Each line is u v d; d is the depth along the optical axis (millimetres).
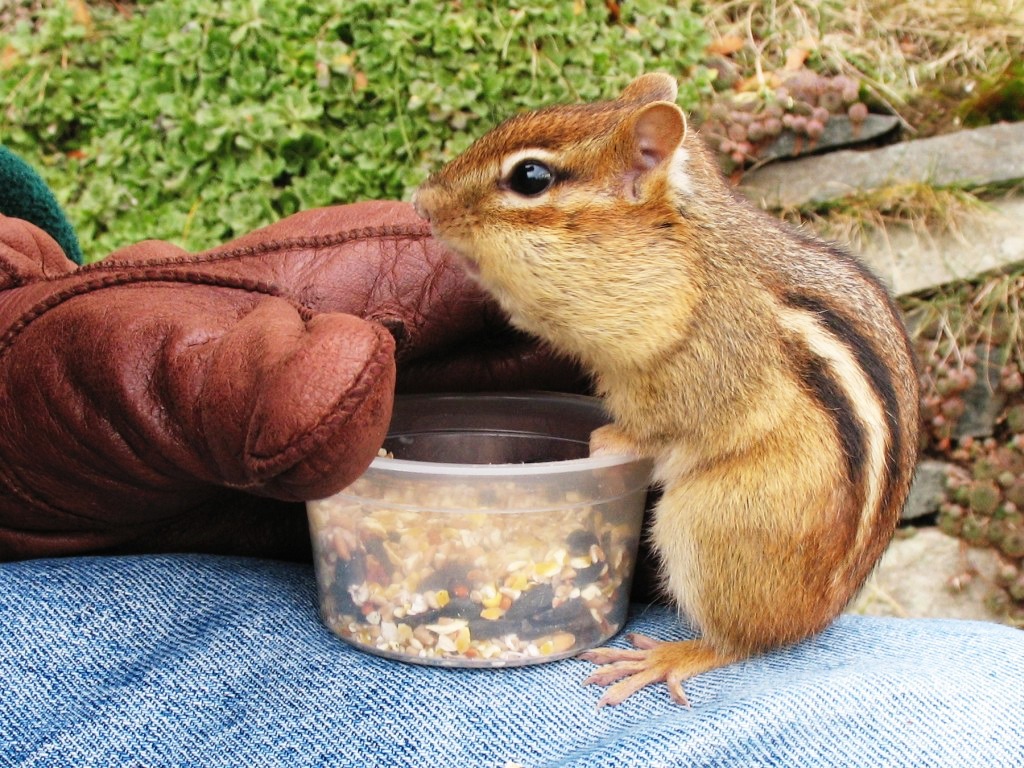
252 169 545
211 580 314
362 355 263
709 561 317
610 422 343
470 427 343
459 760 282
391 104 553
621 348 321
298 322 278
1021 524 531
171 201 559
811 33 618
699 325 319
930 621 334
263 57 559
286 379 261
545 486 301
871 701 285
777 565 313
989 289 550
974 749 280
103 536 317
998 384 549
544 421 345
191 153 552
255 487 270
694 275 319
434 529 299
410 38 549
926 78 604
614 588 317
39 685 286
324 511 305
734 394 318
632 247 318
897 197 562
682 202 320
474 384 350
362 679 297
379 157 545
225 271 317
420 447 340
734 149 562
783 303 321
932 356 544
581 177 317
